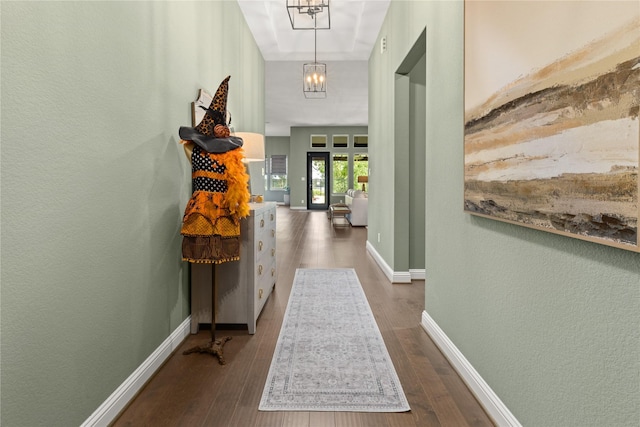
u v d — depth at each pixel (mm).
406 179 4297
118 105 1814
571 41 1189
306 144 15203
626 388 1032
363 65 6816
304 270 4883
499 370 1743
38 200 1308
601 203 1075
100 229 1679
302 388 2051
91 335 1619
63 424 1450
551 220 1305
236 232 2488
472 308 2047
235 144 2480
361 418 1794
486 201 1806
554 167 1284
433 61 2703
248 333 2836
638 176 949
